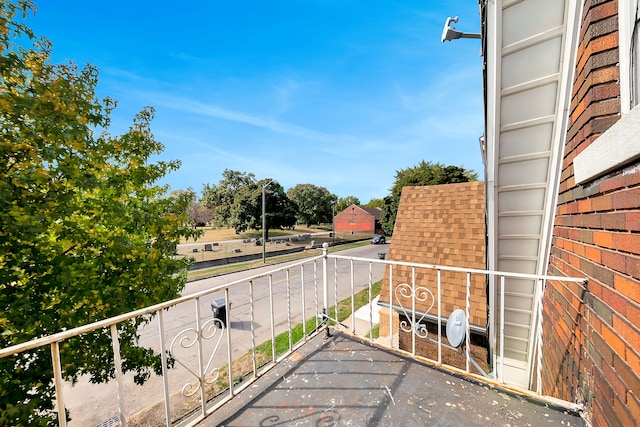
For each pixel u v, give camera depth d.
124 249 4.03
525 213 2.48
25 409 2.87
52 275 3.49
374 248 25.88
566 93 1.80
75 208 3.68
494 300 2.98
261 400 1.66
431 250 5.53
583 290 1.42
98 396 5.40
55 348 1.02
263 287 12.60
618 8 1.19
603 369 1.15
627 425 0.93
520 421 1.41
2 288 3.16
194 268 17.36
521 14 1.77
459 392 1.67
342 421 1.46
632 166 0.92
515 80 1.98
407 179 25.45
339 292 11.80
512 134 2.19
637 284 0.88
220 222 34.03
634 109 0.84
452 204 6.09
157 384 5.76
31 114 2.94
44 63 3.54
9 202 2.82
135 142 4.74
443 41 3.03
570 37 1.65
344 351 2.20
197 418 1.53
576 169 1.51
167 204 4.99
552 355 2.06
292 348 2.25
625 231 0.98
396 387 1.73
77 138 3.30
